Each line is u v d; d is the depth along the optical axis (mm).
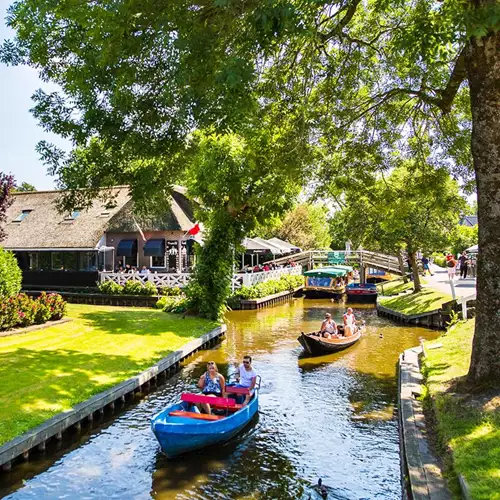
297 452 11305
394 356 20484
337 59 15086
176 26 9797
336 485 9781
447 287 33625
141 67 10992
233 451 11352
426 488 7566
